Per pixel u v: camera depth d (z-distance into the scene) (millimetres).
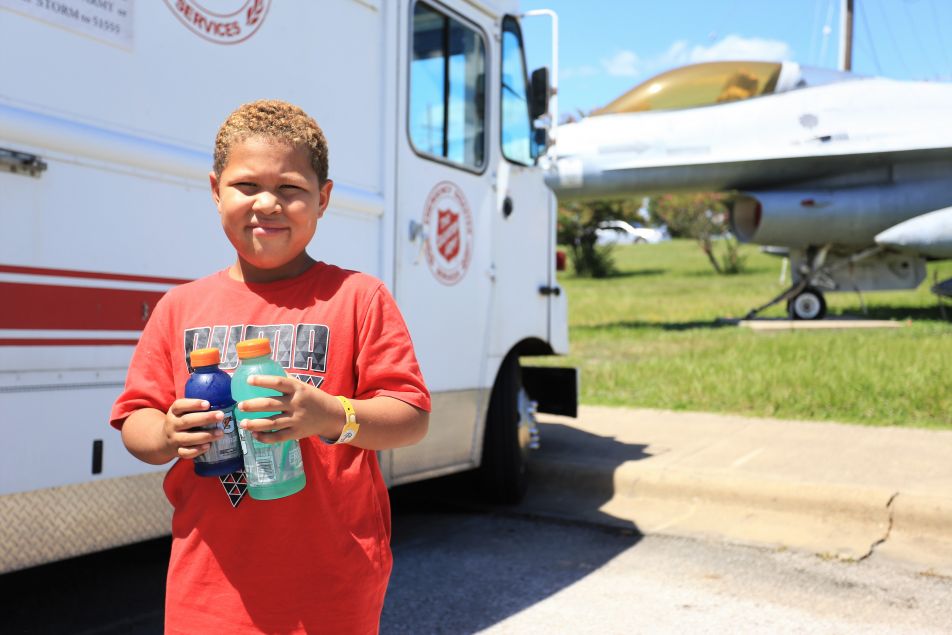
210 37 3070
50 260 2553
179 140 2957
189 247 2988
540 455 5531
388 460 3924
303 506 1479
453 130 4387
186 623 1480
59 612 3250
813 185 15133
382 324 1575
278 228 1497
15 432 2477
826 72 15242
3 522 2459
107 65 2719
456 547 4156
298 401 1325
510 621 3205
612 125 14836
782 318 15961
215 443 1415
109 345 2721
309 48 3500
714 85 14898
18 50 2473
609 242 38219
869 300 19609
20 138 2461
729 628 3113
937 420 6477
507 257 4785
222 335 1548
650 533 4336
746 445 5730
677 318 16469
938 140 13781
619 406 7750
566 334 5402
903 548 4000
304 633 1467
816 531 4258
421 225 4113
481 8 4570
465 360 4410
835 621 3164
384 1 3918
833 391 7305
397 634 3082
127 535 2797
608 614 3266
